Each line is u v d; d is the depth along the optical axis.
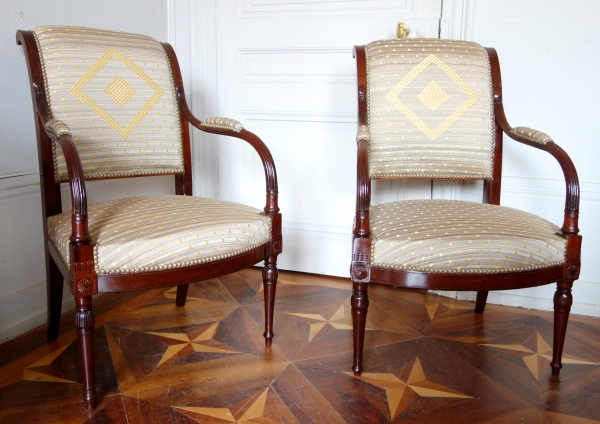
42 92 1.34
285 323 1.70
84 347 1.16
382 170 1.55
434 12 1.88
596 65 1.72
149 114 1.55
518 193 1.87
